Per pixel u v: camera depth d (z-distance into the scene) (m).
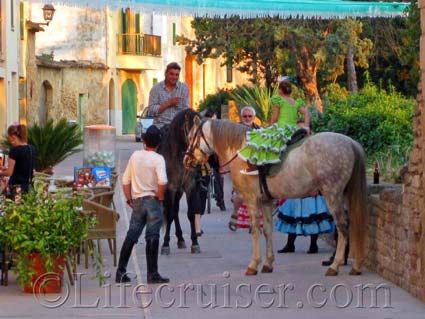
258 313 11.29
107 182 17.77
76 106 56.09
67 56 59.38
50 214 12.23
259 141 13.73
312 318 10.98
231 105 34.72
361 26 34.84
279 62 36.19
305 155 13.52
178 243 16.77
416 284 12.05
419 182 11.74
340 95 23.28
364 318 10.97
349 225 13.74
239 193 14.16
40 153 24.72
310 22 35.94
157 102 16.97
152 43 65.25
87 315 11.15
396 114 20.48
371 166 19.41
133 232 13.28
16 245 12.10
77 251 14.61
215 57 38.88
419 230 11.80
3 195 14.32
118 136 61.84
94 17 60.00
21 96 44.50
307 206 15.66
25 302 11.84
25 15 45.47
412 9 16.81
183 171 15.79
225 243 17.28
